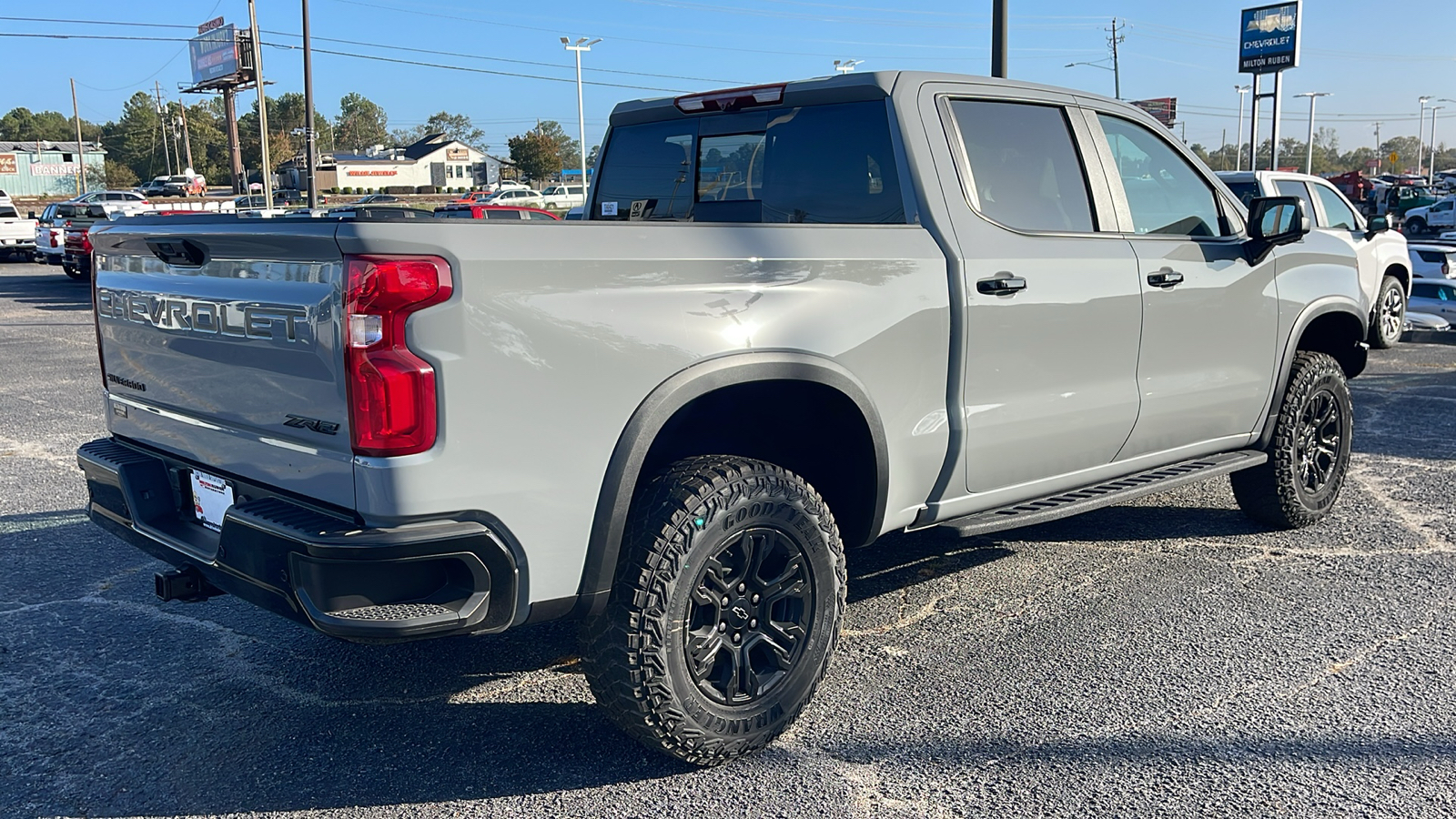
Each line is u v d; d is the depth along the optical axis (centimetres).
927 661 380
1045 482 396
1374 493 596
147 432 333
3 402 895
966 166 370
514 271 258
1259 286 466
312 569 250
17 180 9712
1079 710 341
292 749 322
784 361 304
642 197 459
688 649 291
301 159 9638
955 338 351
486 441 257
